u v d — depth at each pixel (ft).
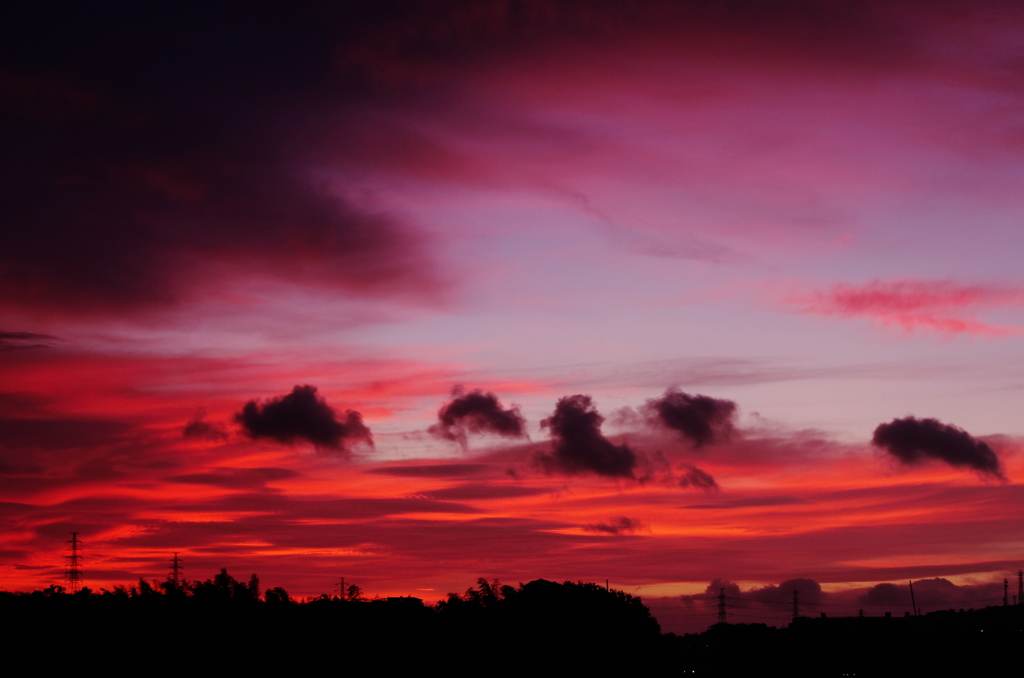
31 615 157.99
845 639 405.39
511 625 199.21
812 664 397.80
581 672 203.21
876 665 372.17
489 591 211.20
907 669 358.23
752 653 435.12
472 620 197.16
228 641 163.43
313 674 165.58
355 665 171.01
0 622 154.51
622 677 216.33
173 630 161.48
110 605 165.58
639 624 231.91
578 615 213.46
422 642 182.29
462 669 183.62
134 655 153.99
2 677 144.56
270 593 185.57
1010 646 348.79
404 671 175.63
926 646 368.07
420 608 199.62
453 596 208.44
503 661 189.78
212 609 169.58
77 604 165.17
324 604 187.73
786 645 427.33
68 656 150.20
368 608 189.37
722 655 449.06
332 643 172.35
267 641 167.32
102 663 151.02
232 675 159.43
